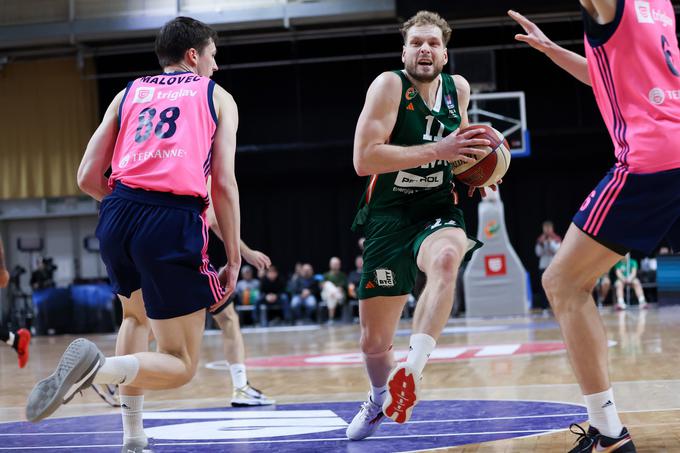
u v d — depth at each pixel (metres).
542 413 3.81
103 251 2.84
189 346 2.80
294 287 16.48
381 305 3.45
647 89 2.64
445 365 6.48
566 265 2.76
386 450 3.12
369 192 3.48
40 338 15.34
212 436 3.61
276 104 18.75
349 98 18.58
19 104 18.86
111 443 3.55
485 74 14.59
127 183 2.81
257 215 19.69
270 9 15.20
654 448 2.87
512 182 18.98
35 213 19.19
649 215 2.64
